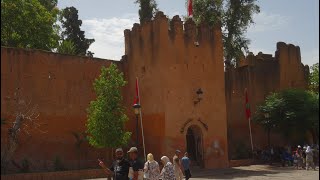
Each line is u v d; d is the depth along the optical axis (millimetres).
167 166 13781
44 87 27344
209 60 30062
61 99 28000
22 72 26578
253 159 32938
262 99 38875
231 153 36000
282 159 31453
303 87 41156
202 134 28828
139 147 28750
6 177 21812
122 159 10539
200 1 38781
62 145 27625
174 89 28094
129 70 30453
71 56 28812
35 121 26641
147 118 28703
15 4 32188
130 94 30203
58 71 28094
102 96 24719
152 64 28562
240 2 38750
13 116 25906
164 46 28078
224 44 38406
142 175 10688
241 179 22938
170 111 27703
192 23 29656
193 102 28766
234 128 37719
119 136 24438
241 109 38250
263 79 39250
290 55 41000
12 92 26047
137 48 29828
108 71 25469
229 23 38531
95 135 24406
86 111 28438
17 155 25547
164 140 27344
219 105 30031
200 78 29391
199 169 28031
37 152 26469
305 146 31141
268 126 35500
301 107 34094
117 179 10359
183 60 28781
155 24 28453
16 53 26484
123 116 24969
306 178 22969
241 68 38781
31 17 33531
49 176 23047
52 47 37250
